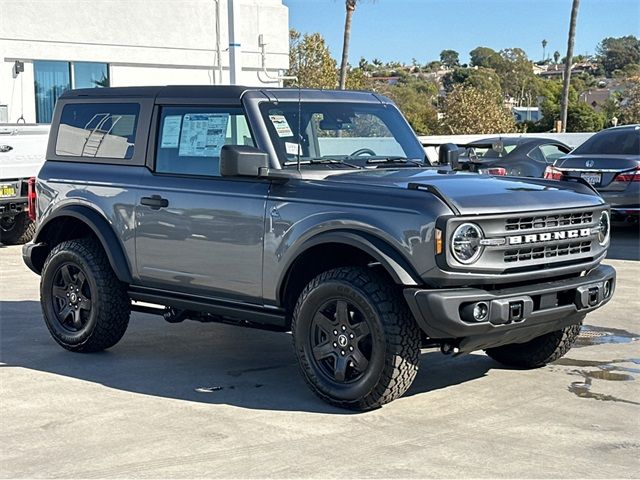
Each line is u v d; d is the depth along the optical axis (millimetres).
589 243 6285
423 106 56438
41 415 5957
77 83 27188
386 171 6578
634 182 13039
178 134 6992
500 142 15586
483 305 5578
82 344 7492
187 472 4930
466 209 5594
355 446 5297
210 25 29422
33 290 10570
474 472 4879
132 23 27781
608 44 122125
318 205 6031
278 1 30781
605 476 4816
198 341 8031
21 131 14211
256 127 6504
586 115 58562
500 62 95125
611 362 7199
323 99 6953
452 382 6656
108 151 7426
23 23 25672
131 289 7277
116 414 5961
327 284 5902
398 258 5648
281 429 5613
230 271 6523
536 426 5637
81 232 8008
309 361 6059
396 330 5660
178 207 6793
